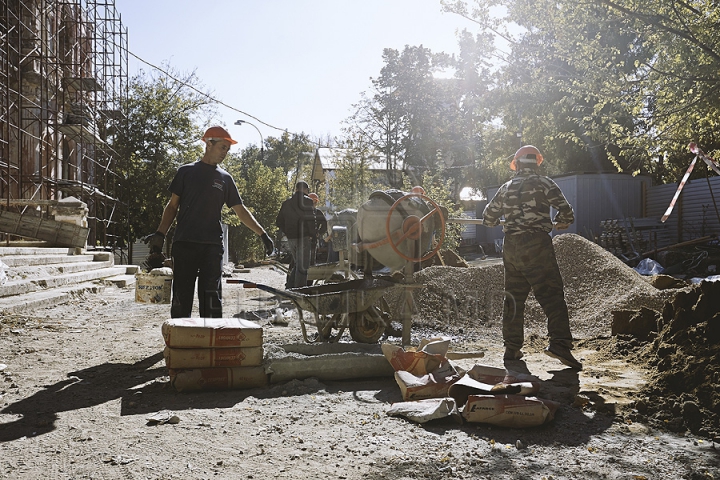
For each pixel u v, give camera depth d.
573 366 4.68
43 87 19.52
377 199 5.23
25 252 12.57
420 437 3.22
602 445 3.10
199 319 4.52
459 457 2.92
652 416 3.56
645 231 22.78
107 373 4.86
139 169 26.58
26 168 18.52
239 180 30.98
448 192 17.52
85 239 15.94
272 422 3.49
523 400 3.43
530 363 5.07
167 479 2.66
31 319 7.95
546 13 13.28
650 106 12.95
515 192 5.03
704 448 3.06
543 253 4.91
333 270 5.81
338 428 3.39
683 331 4.45
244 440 3.18
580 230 25.81
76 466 2.81
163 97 27.33
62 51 22.06
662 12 10.52
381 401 3.97
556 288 4.88
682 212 23.20
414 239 5.14
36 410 3.76
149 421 3.47
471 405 3.42
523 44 16.27
